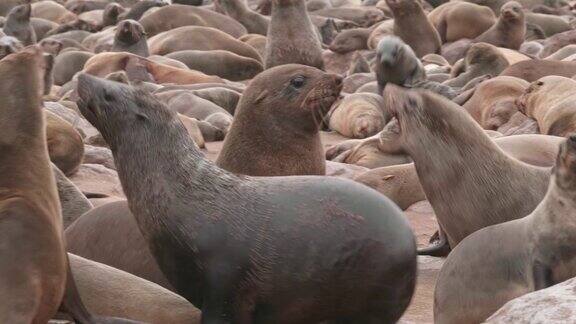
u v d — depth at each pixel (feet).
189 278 36.52
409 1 159.94
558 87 92.17
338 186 36.52
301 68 50.60
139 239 44.14
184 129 37.65
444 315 42.63
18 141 37.63
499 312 34.42
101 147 88.58
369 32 171.53
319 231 35.70
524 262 41.63
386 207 36.29
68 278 37.73
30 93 38.22
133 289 40.98
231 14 199.41
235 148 50.29
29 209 35.86
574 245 40.83
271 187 36.68
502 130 97.40
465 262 42.60
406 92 51.06
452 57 164.35
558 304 33.47
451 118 50.24
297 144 50.24
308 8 240.73
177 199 36.42
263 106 50.03
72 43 183.83
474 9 179.83
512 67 117.80
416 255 36.47
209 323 36.17
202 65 153.48
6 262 34.17
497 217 49.90
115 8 220.84
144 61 136.36
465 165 50.11
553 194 41.37
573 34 158.51
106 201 61.72
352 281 35.78
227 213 36.09
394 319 36.78
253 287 35.91
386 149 82.58
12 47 84.99
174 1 235.61
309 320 36.58
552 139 62.75
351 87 134.72
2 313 33.45
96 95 37.88
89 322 38.11
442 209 51.03
